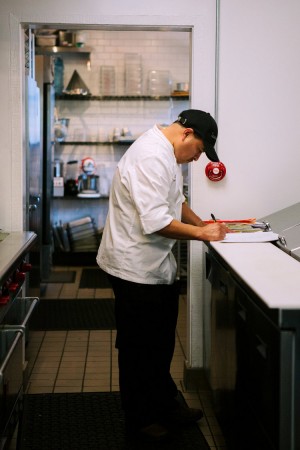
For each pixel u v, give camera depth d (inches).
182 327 180.2
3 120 125.2
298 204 125.6
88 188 274.5
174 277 108.1
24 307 102.4
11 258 89.0
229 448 95.5
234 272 83.1
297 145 128.2
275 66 125.8
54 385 135.0
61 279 244.5
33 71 169.9
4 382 77.4
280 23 124.7
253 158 128.0
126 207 102.0
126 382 106.2
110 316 192.1
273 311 66.3
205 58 124.9
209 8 123.6
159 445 107.1
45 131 229.5
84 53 280.2
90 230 275.7
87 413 120.3
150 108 282.7
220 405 102.2
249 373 80.2
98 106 281.1
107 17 122.6
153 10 123.0
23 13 122.0
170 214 105.7
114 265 103.2
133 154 101.4
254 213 129.4
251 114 126.9
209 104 126.3
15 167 126.6
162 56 282.8
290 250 95.9
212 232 101.5
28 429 112.8
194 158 104.8
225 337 96.7
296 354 65.1
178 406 115.1
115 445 107.2
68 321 186.1
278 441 66.9
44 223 237.1
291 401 65.8
